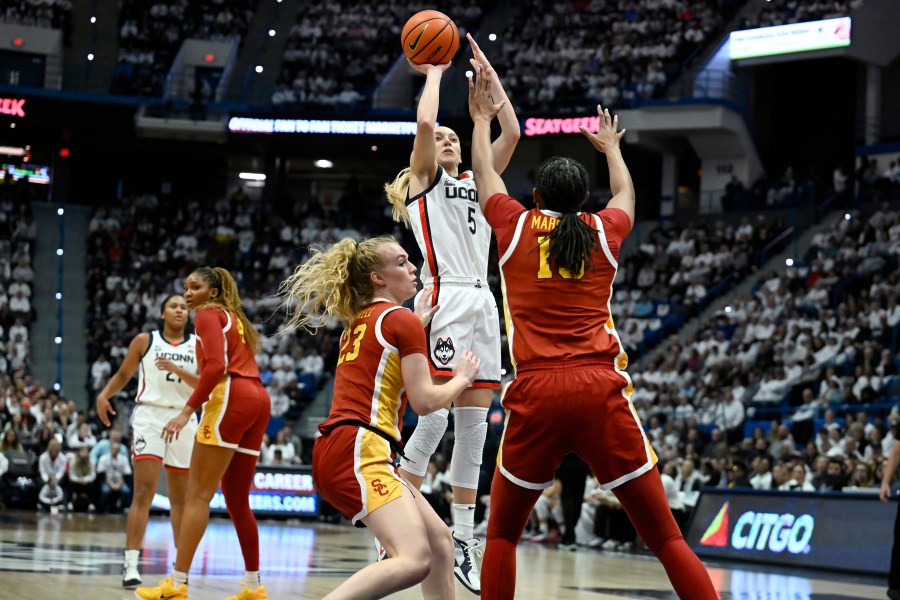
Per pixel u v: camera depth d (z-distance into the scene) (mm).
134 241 25172
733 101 23594
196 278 5789
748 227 21438
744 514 11273
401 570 3689
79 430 16781
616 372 3992
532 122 23609
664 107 23219
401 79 25703
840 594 7500
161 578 6691
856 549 9930
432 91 4996
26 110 24391
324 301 4336
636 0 25547
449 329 4984
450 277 5066
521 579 7793
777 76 25250
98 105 24672
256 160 28203
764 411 15469
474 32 26766
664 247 22188
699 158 25109
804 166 24891
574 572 8703
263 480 16734
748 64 23625
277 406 19812
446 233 5105
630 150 25422
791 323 17516
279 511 16672
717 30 24469
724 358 17406
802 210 21594
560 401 3912
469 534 5027
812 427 14461
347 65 26422
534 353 4008
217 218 25891
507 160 5203
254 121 24891
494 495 4090
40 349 22766
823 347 16547
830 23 22312
